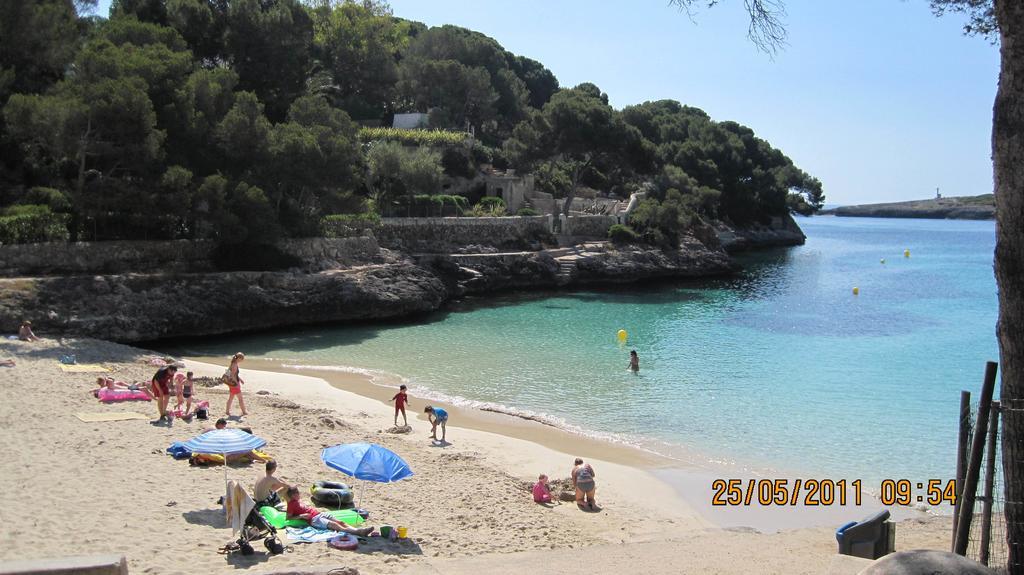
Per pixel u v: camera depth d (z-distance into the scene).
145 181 47.84
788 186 153.00
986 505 11.55
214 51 75.38
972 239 174.75
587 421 30.77
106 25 58.81
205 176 52.28
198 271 51.44
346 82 101.62
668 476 24.53
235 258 53.03
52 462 19.42
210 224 53.09
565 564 14.51
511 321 56.59
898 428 30.12
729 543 17.08
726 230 122.69
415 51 109.69
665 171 104.75
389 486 20.95
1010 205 10.80
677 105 161.12
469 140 93.44
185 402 27.59
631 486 23.41
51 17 53.53
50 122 43.06
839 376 39.16
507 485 22.19
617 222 88.75
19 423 23.27
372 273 57.62
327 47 99.94
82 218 47.84
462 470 23.38
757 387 36.72
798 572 13.77
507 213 85.06
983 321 58.09
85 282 43.91
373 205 72.19
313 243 57.62
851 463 26.14
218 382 33.78
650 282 83.38
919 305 67.00
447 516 18.81
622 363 41.97
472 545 16.59
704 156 120.50
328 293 53.81
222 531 15.32
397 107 104.50
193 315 46.84
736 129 150.12
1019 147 10.65
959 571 7.72
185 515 16.20
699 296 72.25
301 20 78.56
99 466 19.42
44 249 44.75
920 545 16.22
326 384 35.88
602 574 13.69
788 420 31.09
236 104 53.81
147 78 49.44
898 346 47.97
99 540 14.16
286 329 52.00
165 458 20.69
